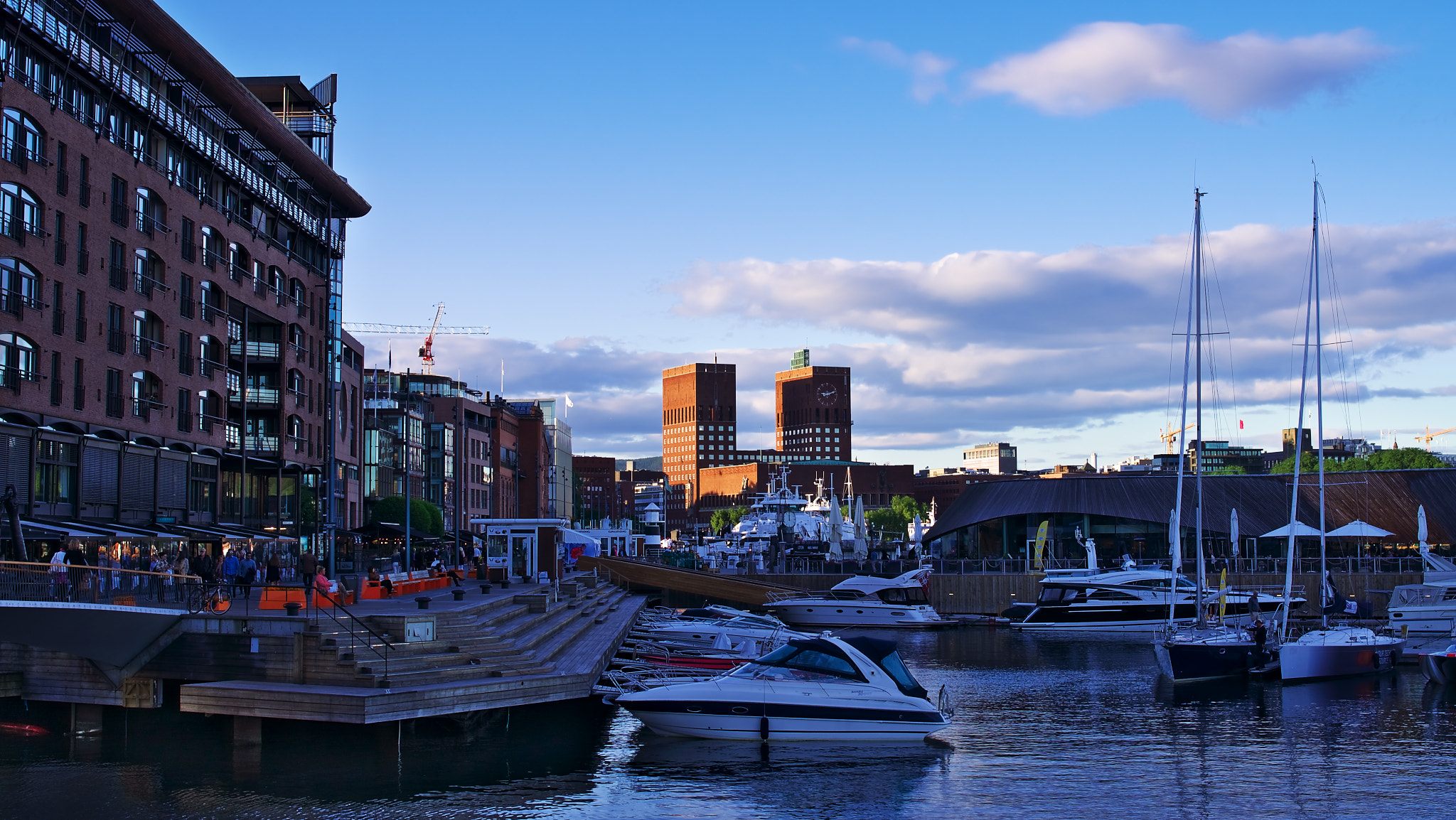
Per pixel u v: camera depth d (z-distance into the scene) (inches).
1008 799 1157.1
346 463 4092.0
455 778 1203.2
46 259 2142.0
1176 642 2050.9
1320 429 2447.1
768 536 4690.0
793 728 1401.3
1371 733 1529.3
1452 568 2930.6
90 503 2283.5
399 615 1487.5
